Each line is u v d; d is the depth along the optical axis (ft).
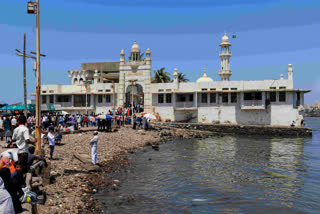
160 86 178.19
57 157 62.39
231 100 170.09
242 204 40.63
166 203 40.29
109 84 184.55
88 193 42.01
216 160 74.64
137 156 78.38
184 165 67.26
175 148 97.19
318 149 98.68
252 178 55.62
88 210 35.19
